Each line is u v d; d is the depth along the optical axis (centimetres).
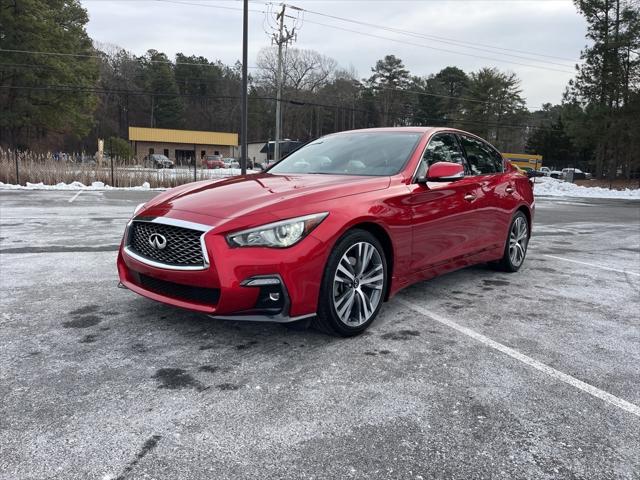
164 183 2084
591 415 247
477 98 6500
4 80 4144
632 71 3575
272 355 308
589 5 3647
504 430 231
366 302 350
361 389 266
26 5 3909
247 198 327
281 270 294
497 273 565
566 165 6556
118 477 189
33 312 377
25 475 189
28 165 1914
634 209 1780
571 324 387
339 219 321
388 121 8144
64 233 758
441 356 314
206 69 9619
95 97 4847
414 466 202
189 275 298
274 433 222
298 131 8544
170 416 234
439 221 412
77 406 241
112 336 332
